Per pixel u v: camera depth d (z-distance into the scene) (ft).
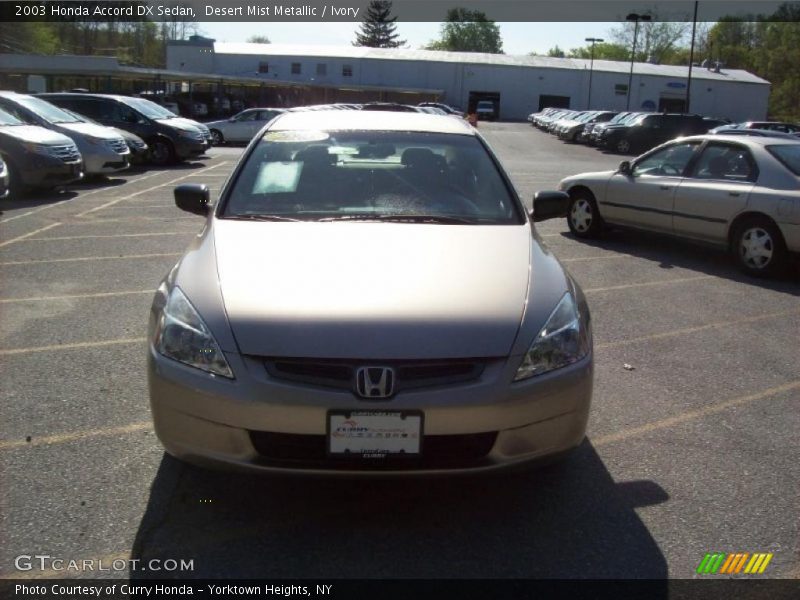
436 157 14.69
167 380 9.78
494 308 10.18
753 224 25.94
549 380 9.80
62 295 21.40
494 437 9.59
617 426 13.75
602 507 10.87
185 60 222.89
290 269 10.86
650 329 19.93
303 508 10.62
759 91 226.17
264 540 9.86
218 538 9.87
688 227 28.25
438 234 12.30
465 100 232.32
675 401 15.05
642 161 30.73
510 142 128.36
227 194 13.62
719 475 11.93
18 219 34.37
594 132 119.24
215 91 199.11
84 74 132.46
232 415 9.39
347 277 10.64
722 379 16.35
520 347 9.80
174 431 9.83
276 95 219.00
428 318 9.85
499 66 229.86
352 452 9.35
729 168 27.30
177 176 55.62
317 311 9.87
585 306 11.46
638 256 29.37
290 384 9.36
